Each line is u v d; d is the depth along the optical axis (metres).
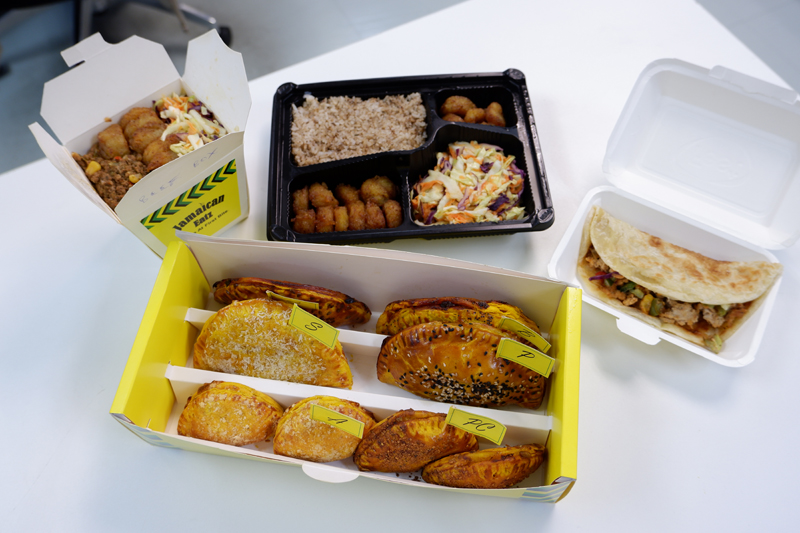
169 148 0.64
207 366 0.56
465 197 0.69
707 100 0.67
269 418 0.53
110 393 0.59
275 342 0.55
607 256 0.65
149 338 0.51
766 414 0.59
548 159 0.74
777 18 1.30
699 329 0.63
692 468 0.56
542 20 0.86
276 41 1.31
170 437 0.48
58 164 0.54
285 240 0.63
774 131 0.65
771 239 0.64
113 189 0.63
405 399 0.54
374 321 0.63
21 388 0.59
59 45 1.29
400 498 0.55
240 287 0.57
